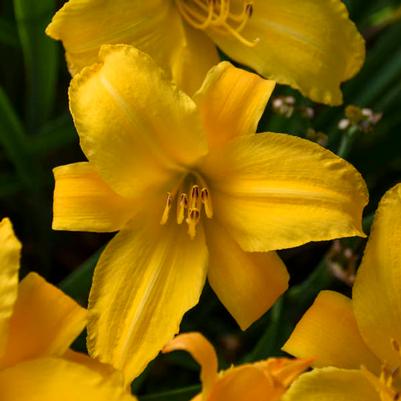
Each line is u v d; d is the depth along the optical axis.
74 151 0.69
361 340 0.52
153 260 0.52
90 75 0.52
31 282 0.50
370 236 0.51
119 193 0.52
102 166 0.51
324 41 0.58
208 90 0.52
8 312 0.48
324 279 0.59
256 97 0.53
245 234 0.53
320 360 0.52
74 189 0.52
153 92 0.51
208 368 0.47
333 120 0.65
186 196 0.54
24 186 0.65
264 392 0.48
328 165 0.52
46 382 0.48
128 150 0.51
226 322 0.65
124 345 0.51
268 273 0.53
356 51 0.58
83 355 0.50
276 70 0.57
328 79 0.58
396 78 0.65
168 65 0.56
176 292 0.52
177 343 0.47
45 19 0.62
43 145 0.64
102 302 0.51
